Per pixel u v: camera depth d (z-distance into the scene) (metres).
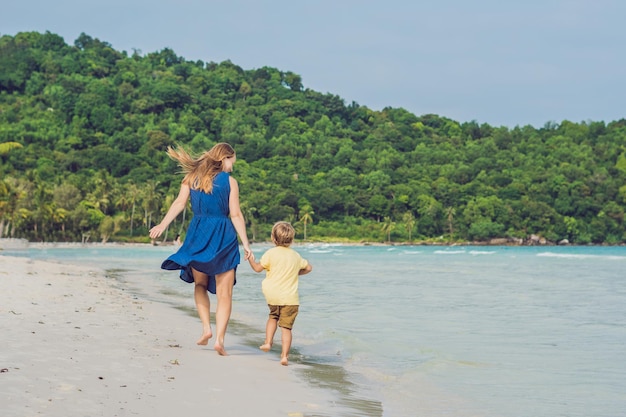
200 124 193.00
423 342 9.33
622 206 154.38
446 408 5.78
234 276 7.72
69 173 140.00
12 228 96.12
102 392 5.32
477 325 11.10
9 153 143.25
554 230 146.50
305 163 172.62
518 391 6.46
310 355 8.29
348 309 13.49
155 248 98.69
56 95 190.12
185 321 10.78
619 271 31.03
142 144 168.62
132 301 13.63
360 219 148.62
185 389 5.73
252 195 142.38
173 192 129.62
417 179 165.50
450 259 53.53
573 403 6.00
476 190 155.88
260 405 5.45
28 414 4.55
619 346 9.02
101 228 112.12
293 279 7.77
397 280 23.42
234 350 8.20
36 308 10.61
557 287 19.98
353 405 5.75
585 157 178.50
